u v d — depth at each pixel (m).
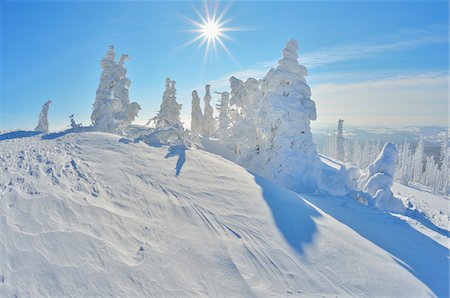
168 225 9.02
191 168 14.10
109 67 26.86
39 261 6.71
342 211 14.66
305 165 19.77
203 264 7.55
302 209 12.39
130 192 10.55
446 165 77.88
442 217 19.42
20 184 9.80
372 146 91.56
